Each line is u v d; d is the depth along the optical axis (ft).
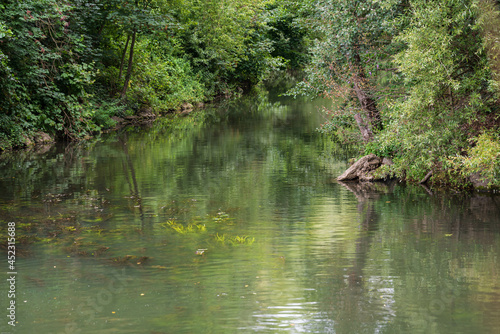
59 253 23.58
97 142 62.08
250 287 19.45
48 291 19.26
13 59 57.36
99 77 81.00
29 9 57.11
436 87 33.42
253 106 107.45
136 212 30.78
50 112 63.67
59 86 65.46
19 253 23.59
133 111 86.07
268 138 63.16
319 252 23.40
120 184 38.68
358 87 46.14
